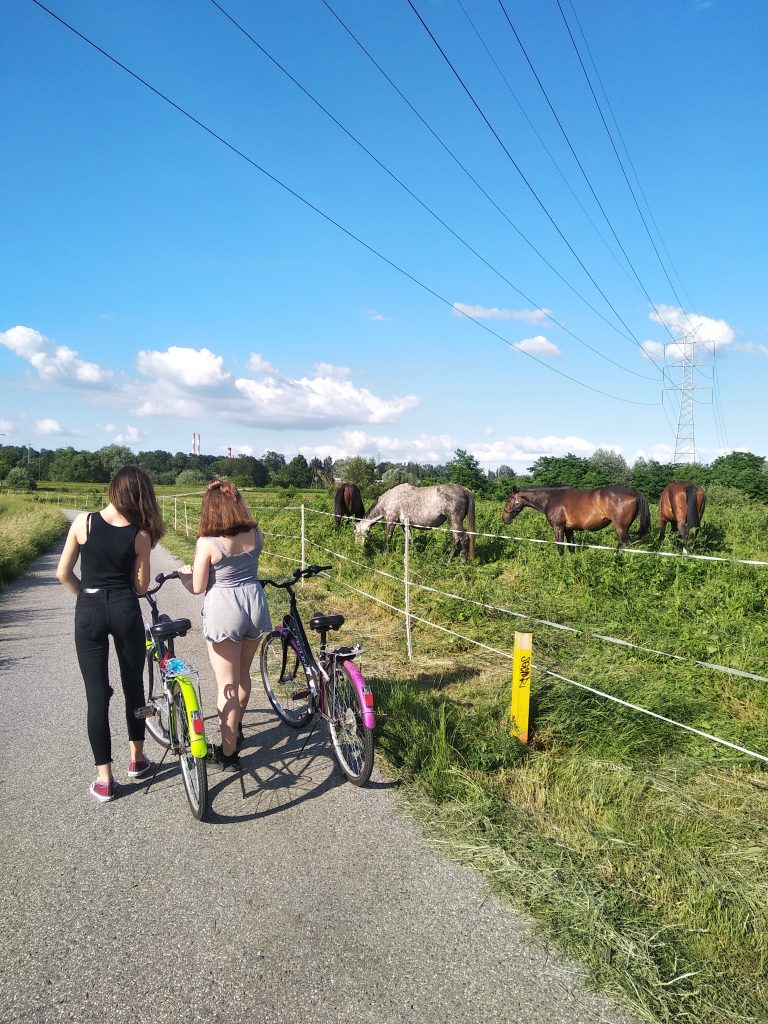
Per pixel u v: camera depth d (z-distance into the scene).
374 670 5.71
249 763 4.05
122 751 4.23
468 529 10.84
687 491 10.88
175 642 6.90
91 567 3.47
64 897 2.73
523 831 3.18
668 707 4.32
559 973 2.30
